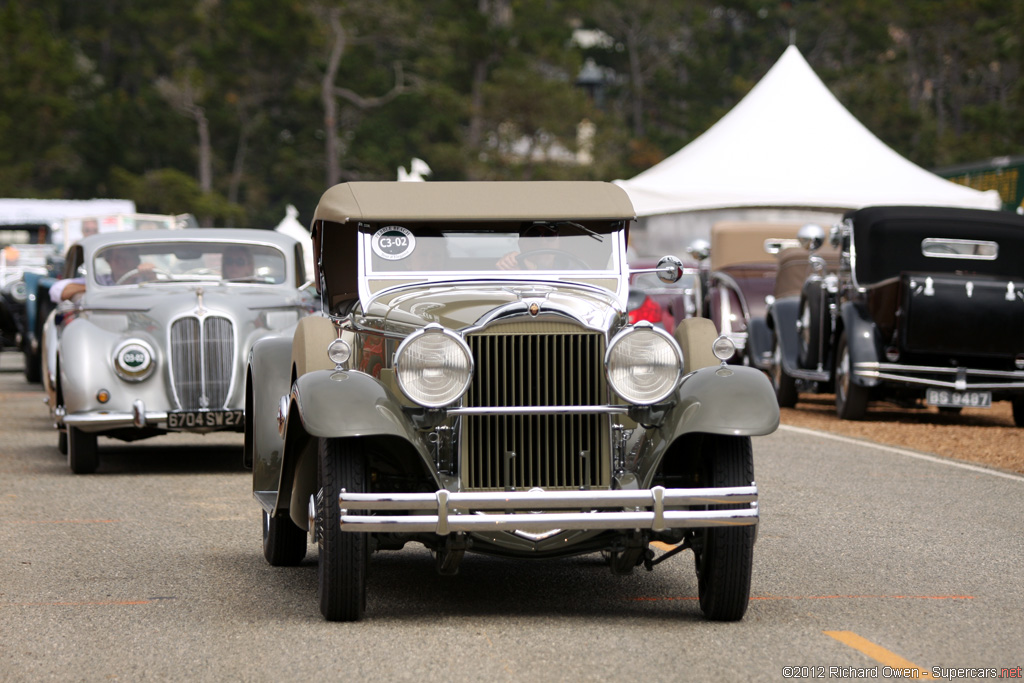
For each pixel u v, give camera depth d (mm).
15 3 174750
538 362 13961
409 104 180625
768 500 22422
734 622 14180
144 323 25922
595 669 12250
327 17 182500
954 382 32969
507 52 179000
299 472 15258
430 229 16453
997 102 184750
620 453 14258
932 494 23109
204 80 178750
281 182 180750
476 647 13102
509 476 13891
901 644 13180
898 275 33938
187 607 14945
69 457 26109
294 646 13141
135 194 162250
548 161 167875
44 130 169375
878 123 182625
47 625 14078
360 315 15820
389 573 17000
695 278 43938
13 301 49719
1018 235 34344
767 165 60656
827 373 36688
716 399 13945
